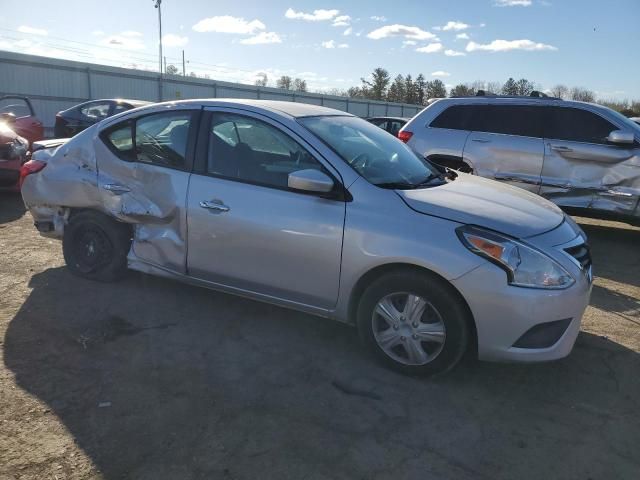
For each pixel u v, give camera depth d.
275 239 3.69
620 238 7.66
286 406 3.12
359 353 3.79
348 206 3.48
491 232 3.18
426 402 3.22
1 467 2.54
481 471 2.65
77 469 2.55
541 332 3.16
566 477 2.63
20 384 3.24
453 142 7.62
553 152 7.00
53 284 4.80
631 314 4.73
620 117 6.80
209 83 34.03
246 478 2.54
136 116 4.41
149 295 4.64
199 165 4.06
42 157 4.86
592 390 3.43
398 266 3.37
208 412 3.04
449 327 3.26
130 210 4.34
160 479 2.51
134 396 3.17
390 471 2.62
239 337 3.97
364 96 81.44
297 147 3.73
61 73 25.75
